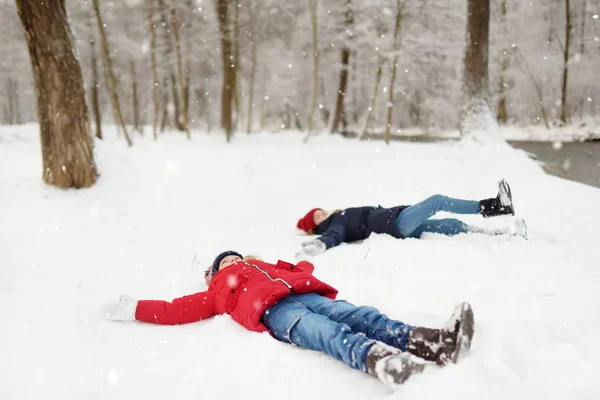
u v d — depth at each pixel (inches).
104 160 296.7
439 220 207.0
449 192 311.1
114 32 729.6
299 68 1063.6
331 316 107.7
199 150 546.6
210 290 131.6
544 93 967.6
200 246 203.3
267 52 959.6
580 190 294.4
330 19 714.2
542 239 197.9
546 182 322.0
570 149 593.9
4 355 106.0
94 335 116.1
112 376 96.5
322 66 919.7
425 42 644.7
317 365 96.0
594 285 139.0
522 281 143.5
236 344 107.0
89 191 276.1
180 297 133.2
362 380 90.0
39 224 229.9
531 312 118.3
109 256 187.8
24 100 1299.2
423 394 80.4
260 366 96.5
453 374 84.1
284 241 211.5
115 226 235.0
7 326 120.4
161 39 807.7
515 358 94.0
